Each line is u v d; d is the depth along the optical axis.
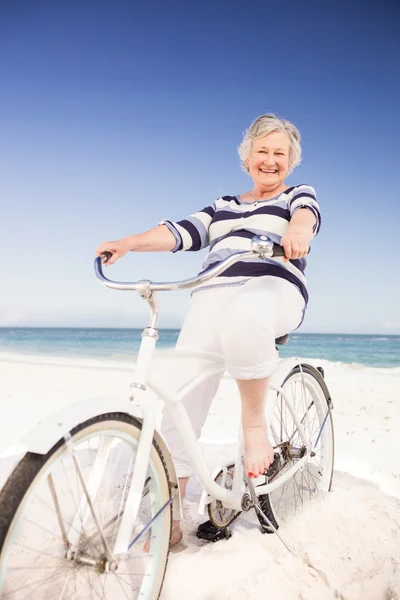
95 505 1.66
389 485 3.29
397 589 1.98
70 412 1.53
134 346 29.27
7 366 11.45
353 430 4.97
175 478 1.92
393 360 24.52
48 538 1.74
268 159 2.35
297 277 2.19
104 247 2.07
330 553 2.27
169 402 1.87
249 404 2.04
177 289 1.64
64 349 25.62
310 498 2.82
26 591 1.64
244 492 2.28
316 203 2.18
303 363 2.81
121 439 1.69
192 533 2.52
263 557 2.25
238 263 2.15
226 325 1.93
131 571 1.86
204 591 2.01
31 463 1.39
